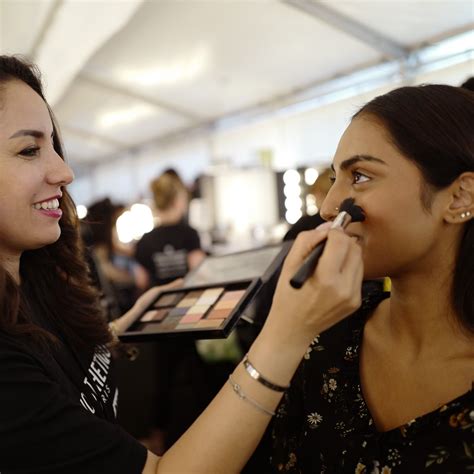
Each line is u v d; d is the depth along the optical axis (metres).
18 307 0.63
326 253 0.50
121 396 1.89
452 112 0.56
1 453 0.53
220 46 3.46
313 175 2.75
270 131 4.48
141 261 2.37
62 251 0.86
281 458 0.74
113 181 7.45
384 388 0.64
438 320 0.60
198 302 0.97
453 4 2.63
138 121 5.39
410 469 0.56
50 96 2.61
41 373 0.58
